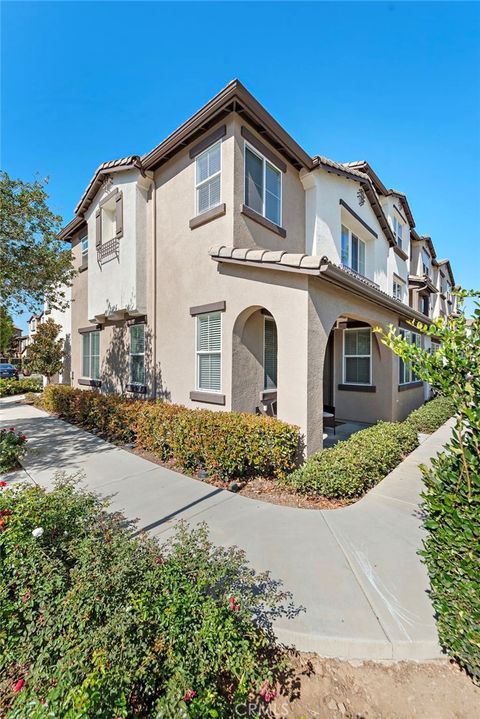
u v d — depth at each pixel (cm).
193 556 307
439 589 262
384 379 1133
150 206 1057
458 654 247
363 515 489
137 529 442
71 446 867
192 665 212
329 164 1057
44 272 1041
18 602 254
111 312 1161
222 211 800
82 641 218
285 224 980
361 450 654
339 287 705
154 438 761
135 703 207
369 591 328
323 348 685
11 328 1852
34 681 206
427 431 1074
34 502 358
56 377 2069
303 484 550
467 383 257
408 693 244
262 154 878
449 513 253
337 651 273
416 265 2205
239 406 800
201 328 887
